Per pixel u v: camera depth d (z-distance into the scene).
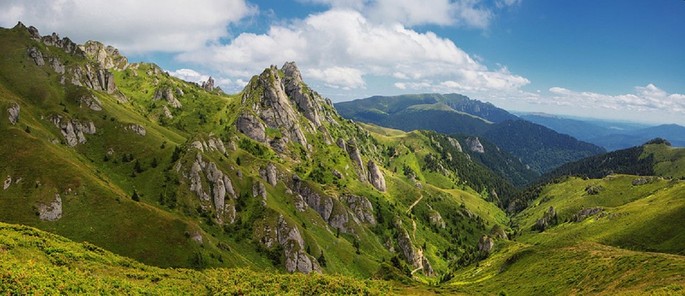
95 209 171.50
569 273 143.38
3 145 186.75
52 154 190.75
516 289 154.62
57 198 170.50
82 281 60.06
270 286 78.75
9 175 175.38
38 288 51.38
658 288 86.38
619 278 115.31
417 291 106.12
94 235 161.50
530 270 171.25
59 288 53.94
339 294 75.75
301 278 85.12
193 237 175.38
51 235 94.50
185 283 82.50
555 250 185.75
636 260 122.25
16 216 160.88
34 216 163.12
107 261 89.19
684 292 70.50
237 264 187.38
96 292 57.91
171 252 164.50
